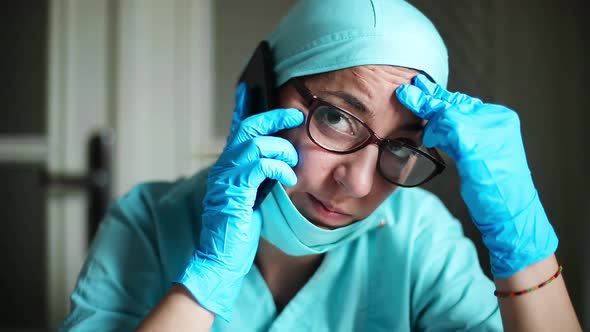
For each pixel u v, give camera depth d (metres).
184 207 0.87
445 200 1.50
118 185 1.55
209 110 1.59
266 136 0.68
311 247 0.75
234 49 1.59
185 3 1.57
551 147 1.51
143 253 0.82
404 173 0.70
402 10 0.70
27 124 1.59
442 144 0.65
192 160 1.59
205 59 1.59
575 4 1.50
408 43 0.67
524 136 1.52
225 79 1.59
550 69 1.51
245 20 1.58
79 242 1.60
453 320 0.77
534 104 1.51
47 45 1.57
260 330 0.80
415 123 0.68
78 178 1.56
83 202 1.58
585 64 1.49
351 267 0.83
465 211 1.50
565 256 1.49
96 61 1.56
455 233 0.91
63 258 1.60
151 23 1.56
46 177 1.56
